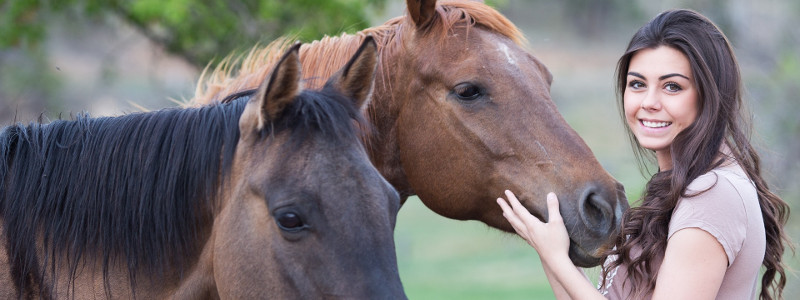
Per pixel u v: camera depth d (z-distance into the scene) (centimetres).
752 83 1465
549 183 417
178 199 355
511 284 1622
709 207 335
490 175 438
